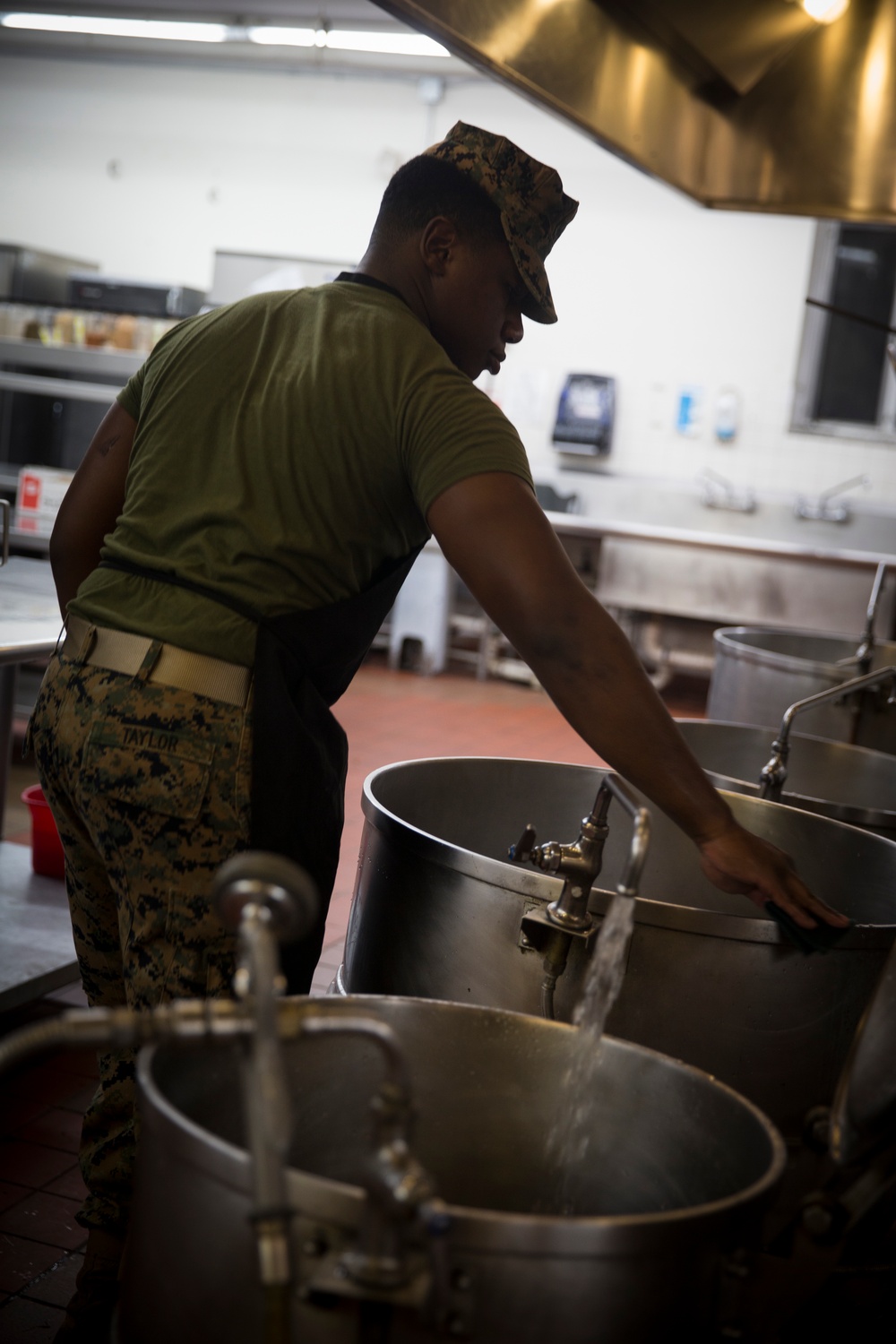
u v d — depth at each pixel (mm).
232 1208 744
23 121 9328
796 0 2141
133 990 1297
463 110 8398
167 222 9094
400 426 1248
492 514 1166
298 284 7195
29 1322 1612
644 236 8094
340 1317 715
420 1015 1021
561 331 8312
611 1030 1179
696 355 8086
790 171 2586
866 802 2309
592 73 2137
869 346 7918
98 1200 1445
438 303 1394
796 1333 1130
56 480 4793
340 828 1354
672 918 1161
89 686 1274
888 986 962
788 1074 1198
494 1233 709
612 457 8297
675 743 1123
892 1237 1122
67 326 5957
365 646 1377
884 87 2334
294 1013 713
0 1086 2297
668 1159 957
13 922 2723
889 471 7816
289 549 1258
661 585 7016
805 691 2672
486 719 6402
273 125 8797
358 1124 1041
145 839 1251
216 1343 753
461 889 1247
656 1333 751
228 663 1246
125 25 7676
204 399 1335
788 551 6727
